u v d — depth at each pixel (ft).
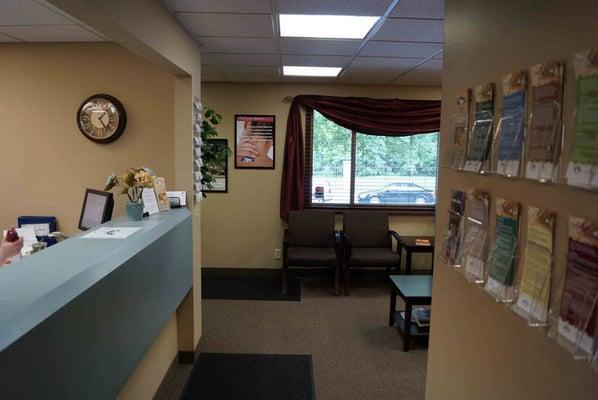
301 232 15.29
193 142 9.30
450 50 4.50
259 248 16.20
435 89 15.53
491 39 3.54
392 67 12.34
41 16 7.58
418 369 9.50
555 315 2.58
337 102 15.21
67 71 9.49
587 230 2.32
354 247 15.29
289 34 9.04
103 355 4.59
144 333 5.93
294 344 10.59
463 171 4.06
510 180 3.20
